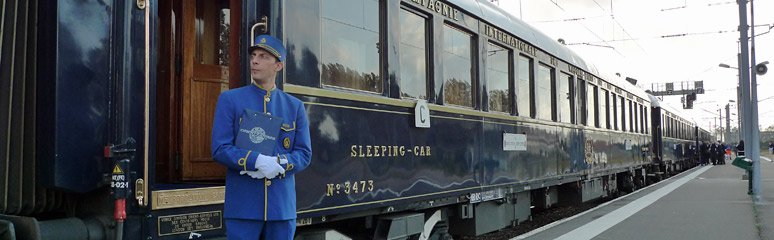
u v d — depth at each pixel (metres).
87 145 3.86
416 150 6.33
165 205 4.11
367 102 5.62
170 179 5.07
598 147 13.24
